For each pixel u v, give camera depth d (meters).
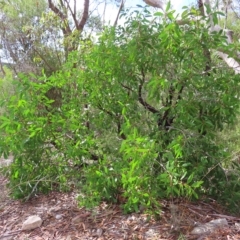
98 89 3.17
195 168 2.71
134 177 2.39
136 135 2.48
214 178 2.94
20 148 2.96
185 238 2.39
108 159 2.97
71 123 3.12
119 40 3.04
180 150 2.48
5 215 3.20
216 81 2.86
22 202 3.44
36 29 7.79
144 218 2.75
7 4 8.35
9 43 8.38
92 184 2.83
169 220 2.65
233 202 2.84
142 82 3.04
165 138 2.86
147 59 2.84
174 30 2.68
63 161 3.27
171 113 2.93
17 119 3.00
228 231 2.46
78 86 3.32
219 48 3.01
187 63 2.78
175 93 2.93
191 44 2.79
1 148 2.95
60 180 3.34
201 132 2.85
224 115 2.94
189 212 2.78
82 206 3.01
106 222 2.78
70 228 2.77
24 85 3.08
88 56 3.28
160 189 2.64
